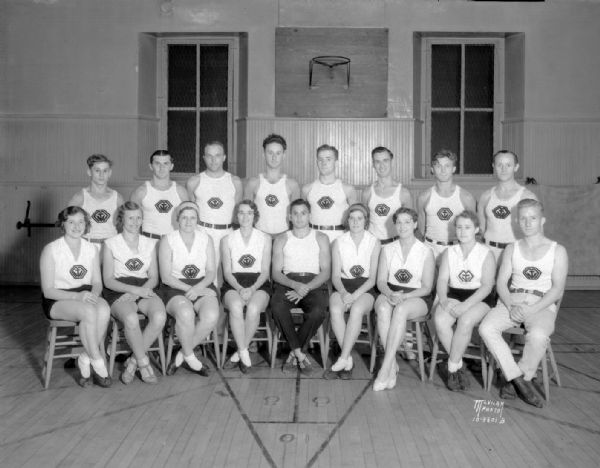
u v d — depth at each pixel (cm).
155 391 368
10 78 732
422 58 758
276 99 727
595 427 313
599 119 734
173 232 417
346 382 387
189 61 761
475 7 730
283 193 468
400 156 725
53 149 731
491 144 766
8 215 736
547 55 734
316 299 405
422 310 384
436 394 364
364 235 421
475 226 390
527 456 278
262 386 378
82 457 276
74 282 385
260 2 726
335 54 726
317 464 271
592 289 730
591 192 725
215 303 396
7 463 269
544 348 347
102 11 727
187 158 764
